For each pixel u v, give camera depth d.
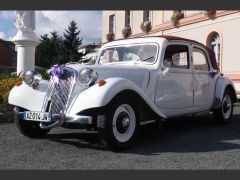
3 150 5.09
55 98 5.13
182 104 6.44
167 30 21.19
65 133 6.40
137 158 4.64
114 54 6.67
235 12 16.69
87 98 4.82
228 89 7.79
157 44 6.15
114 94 4.82
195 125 7.46
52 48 52.22
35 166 4.28
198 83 6.88
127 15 25.33
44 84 5.69
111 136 4.84
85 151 5.04
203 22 18.53
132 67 5.69
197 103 6.85
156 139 5.92
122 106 5.02
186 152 4.99
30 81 5.69
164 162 4.45
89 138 5.95
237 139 5.95
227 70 17.08
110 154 4.86
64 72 5.18
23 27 10.88
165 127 7.19
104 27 27.50
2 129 6.77
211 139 5.95
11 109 7.93
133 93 5.14
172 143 5.61
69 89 5.07
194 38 19.14
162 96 6.00
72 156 4.75
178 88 6.34
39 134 6.00
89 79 5.04
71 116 4.90
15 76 9.91
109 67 5.41
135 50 6.39
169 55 6.25
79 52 50.97
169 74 6.14
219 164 4.38
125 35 24.94
